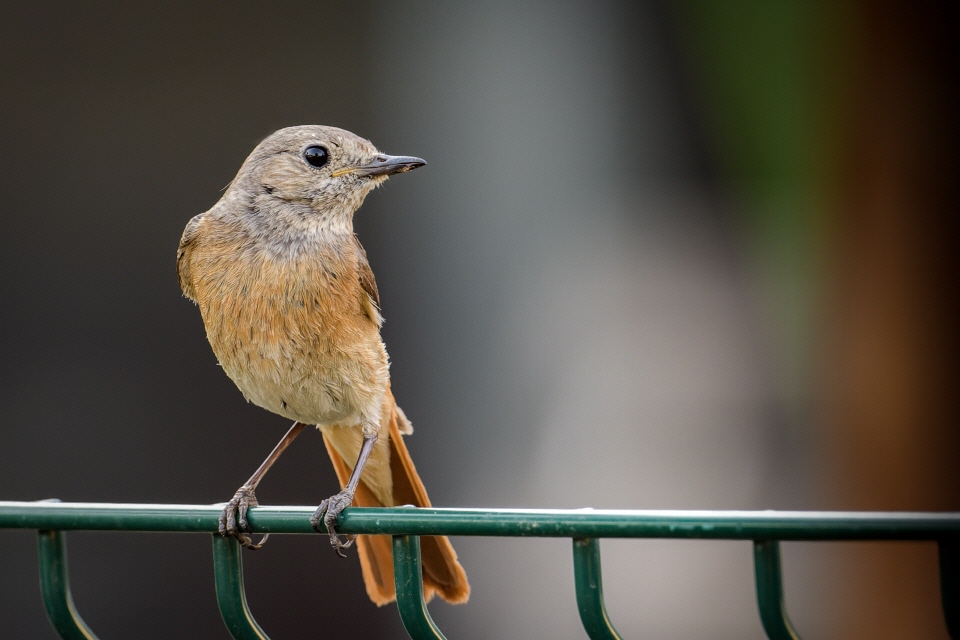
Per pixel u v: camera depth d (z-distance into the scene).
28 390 11.98
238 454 11.88
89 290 12.34
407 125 13.06
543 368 12.67
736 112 12.94
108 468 11.83
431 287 12.78
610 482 12.13
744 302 12.70
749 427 12.30
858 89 12.38
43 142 12.62
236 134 12.84
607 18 13.23
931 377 11.88
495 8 13.12
